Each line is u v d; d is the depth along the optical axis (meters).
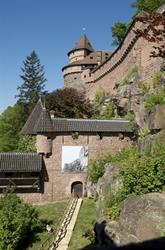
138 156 32.88
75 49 97.69
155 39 19.27
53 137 45.56
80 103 60.75
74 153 46.09
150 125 33.66
